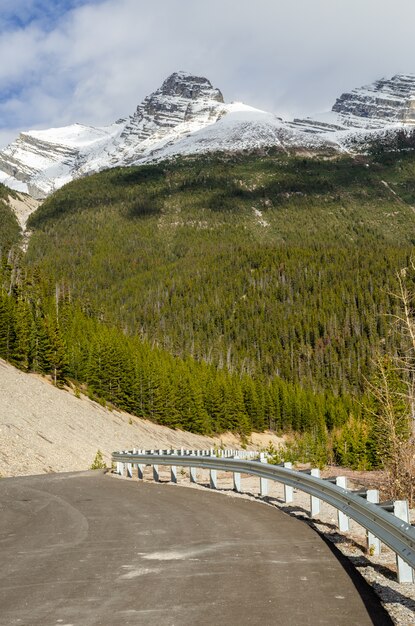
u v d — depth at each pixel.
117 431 65.25
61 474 29.08
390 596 6.49
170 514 12.95
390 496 15.98
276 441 106.81
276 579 7.13
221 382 102.19
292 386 128.62
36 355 77.94
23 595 6.53
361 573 7.59
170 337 163.50
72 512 13.70
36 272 132.25
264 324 184.88
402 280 16.56
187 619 5.61
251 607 6.00
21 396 56.22
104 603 6.16
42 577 7.35
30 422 47.88
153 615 5.73
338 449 58.25
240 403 102.69
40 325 80.00
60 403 62.88
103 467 38.81
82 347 88.25
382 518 7.57
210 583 6.95
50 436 46.97
